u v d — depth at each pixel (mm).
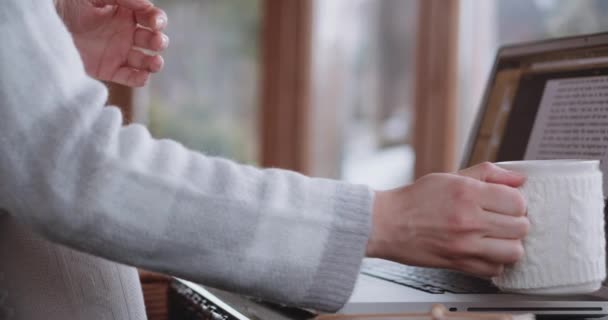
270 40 3436
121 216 541
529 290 622
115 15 908
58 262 742
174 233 551
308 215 575
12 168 530
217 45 3521
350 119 3082
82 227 536
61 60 556
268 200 572
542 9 2219
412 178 2594
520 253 598
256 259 562
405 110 2809
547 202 611
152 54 925
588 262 611
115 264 775
